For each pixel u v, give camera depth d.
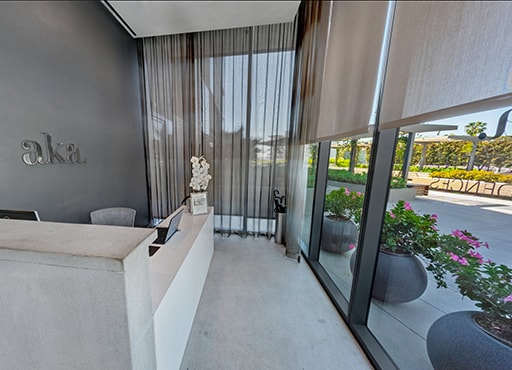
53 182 1.91
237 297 1.97
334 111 1.66
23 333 0.66
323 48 1.90
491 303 0.89
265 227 3.39
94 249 0.58
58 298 0.60
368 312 1.60
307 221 2.91
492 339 0.88
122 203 2.95
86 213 2.30
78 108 2.17
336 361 1.39
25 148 1.66
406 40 0.94
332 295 1.97
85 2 2.24
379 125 1.15
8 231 0.68
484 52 0.61
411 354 1.26
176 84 3.21
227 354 1.41
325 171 2.43
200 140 3.28
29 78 1.68
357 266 1.57
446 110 0.74
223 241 3.22
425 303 1.19
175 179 3.46
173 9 2.41
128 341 0.61
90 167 2.35
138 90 3.28
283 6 2.34
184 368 1.30
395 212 1.38
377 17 1.14
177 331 1.17
